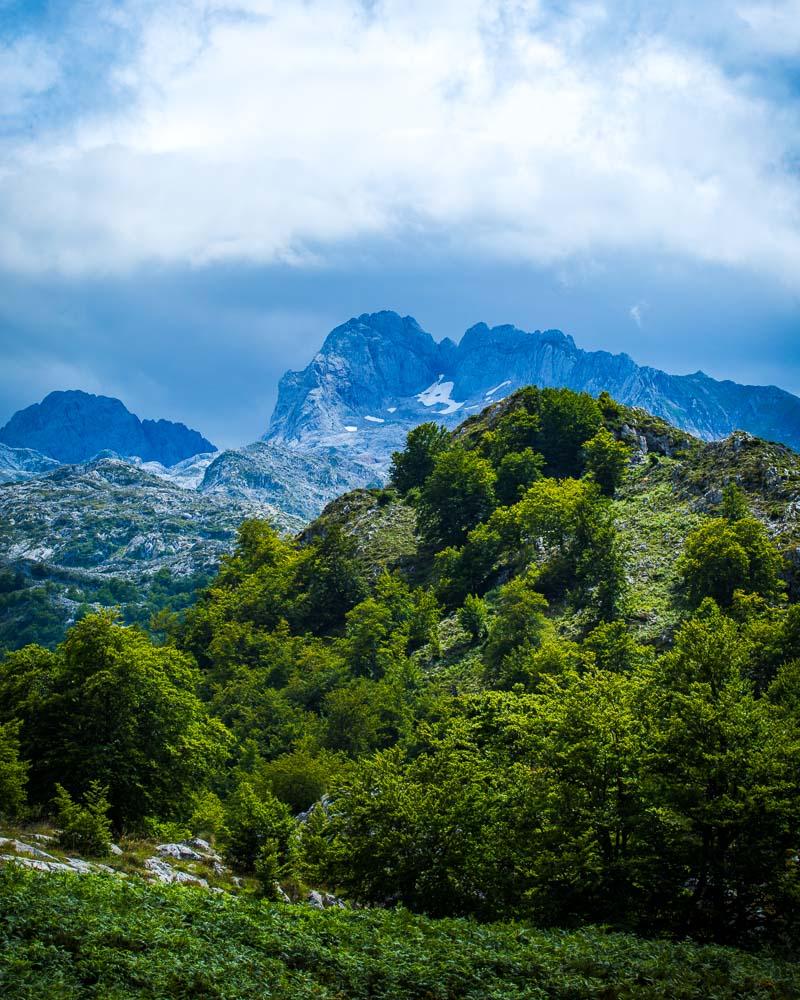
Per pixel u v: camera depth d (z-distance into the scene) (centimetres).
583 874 3884
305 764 8738
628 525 12606
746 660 4691
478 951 3075
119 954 2591
